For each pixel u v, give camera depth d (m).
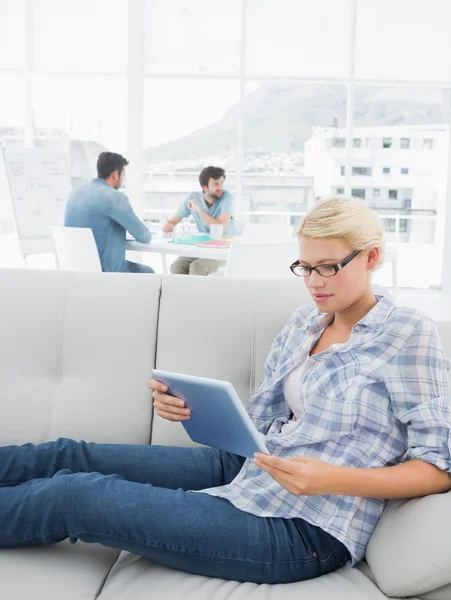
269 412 1.71
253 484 1.51
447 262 7.29
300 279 1.98
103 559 1.49
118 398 1.83
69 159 7.46
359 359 1.51
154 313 1.89
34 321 1.88
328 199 1.56
